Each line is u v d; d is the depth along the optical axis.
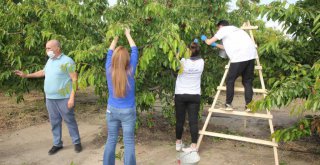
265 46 4.98
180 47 4.21
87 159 5.18
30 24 6.40
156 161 5.09
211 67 6.10
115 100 4.11
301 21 4.64
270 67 5.52
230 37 4.99
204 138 6.28
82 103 9.61
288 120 7.77
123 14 5.17
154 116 7.82
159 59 4.95
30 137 6.30
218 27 5.27
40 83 7.51
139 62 4.75
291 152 5.55
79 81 4.86
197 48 5.05
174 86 5.89
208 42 5.18
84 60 5.13
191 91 5.11
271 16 4.45
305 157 5.32
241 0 5.98
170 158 5.21
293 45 5.57
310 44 5.05
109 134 4.27
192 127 5.22
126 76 3.97
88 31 5.99
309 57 5.40
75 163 5.03
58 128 5.44
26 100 9.56
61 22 6.14
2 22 6.41
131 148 4.19
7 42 6.59
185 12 5.56
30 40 6.22
